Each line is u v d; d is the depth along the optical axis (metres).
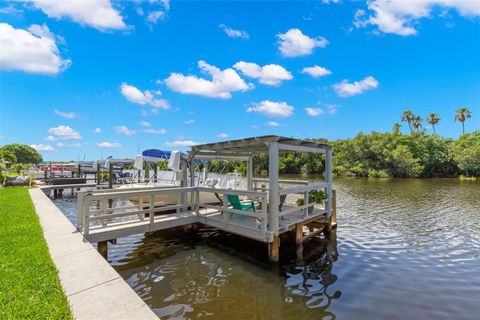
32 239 4.90
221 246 7.17
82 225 5.94
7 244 4.59
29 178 18.95
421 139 44.59
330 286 5.02
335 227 9.16
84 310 2.59
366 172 42.97
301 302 4.41
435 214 12.50
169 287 4.91
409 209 13.81
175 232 8.23
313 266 6.01
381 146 43.06
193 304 4.32
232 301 4.43
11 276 3.28
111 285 3.14
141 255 6.52
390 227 9.94
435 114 56.72
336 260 6.42
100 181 20.08
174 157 8.52
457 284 5.16
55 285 3.07
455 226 10.11
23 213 7.52
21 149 68.69
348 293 4.75
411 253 7.00
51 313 2.47
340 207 14.47
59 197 17.83
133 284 5.02
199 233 8.20
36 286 3.04
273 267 5.91
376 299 4.54
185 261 6.18
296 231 7.07
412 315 4.05
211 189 7.09
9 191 14.16
